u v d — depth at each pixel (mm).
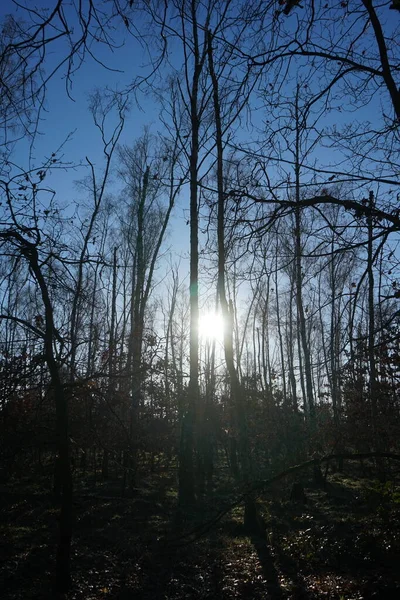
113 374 9172
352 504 16078
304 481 21000
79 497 16188
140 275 22328
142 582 9148
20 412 8227
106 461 20391
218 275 9859
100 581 9008
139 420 17016
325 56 5488
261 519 12805
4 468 11188
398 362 13391
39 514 13719
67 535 8234
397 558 10250
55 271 8023
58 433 8195
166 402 16203
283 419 21672
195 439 16172
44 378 8664
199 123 13680
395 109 5371
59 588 8125
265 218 5629
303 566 10352
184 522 13594
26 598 7875
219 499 17000
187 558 10680
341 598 8297
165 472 22422
